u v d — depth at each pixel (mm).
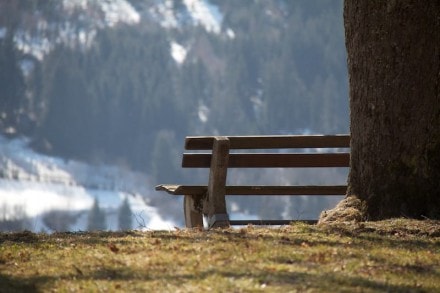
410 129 20891
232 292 13711
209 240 17875
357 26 21547
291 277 14562
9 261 16453
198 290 13812
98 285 14320
